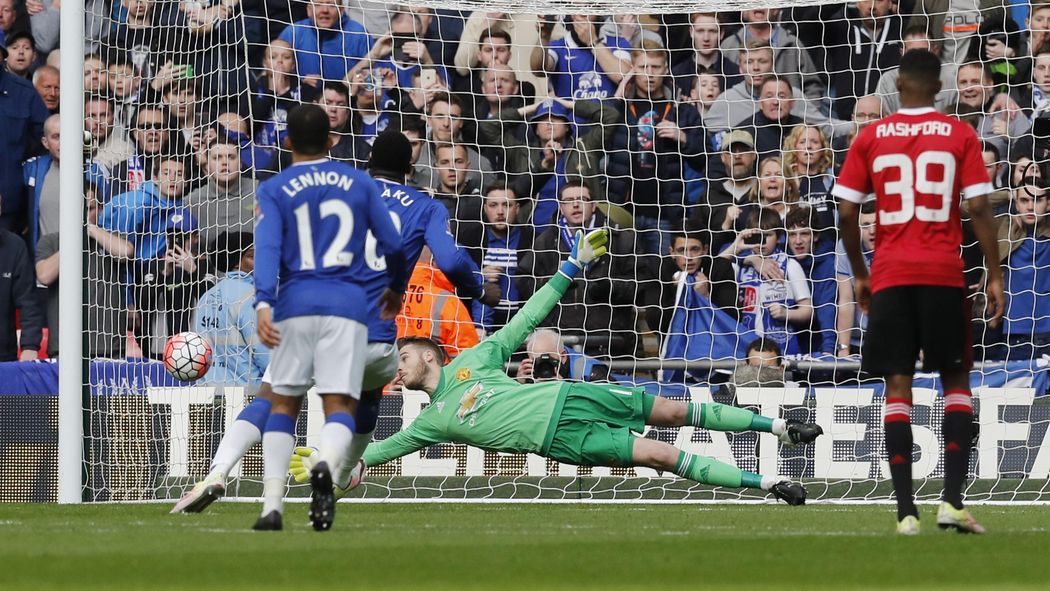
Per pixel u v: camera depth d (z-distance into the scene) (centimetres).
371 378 2366
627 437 2844
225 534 1883
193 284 4166
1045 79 4550
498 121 4706
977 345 4347
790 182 4594
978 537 1900
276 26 4603
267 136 4519
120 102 4341
